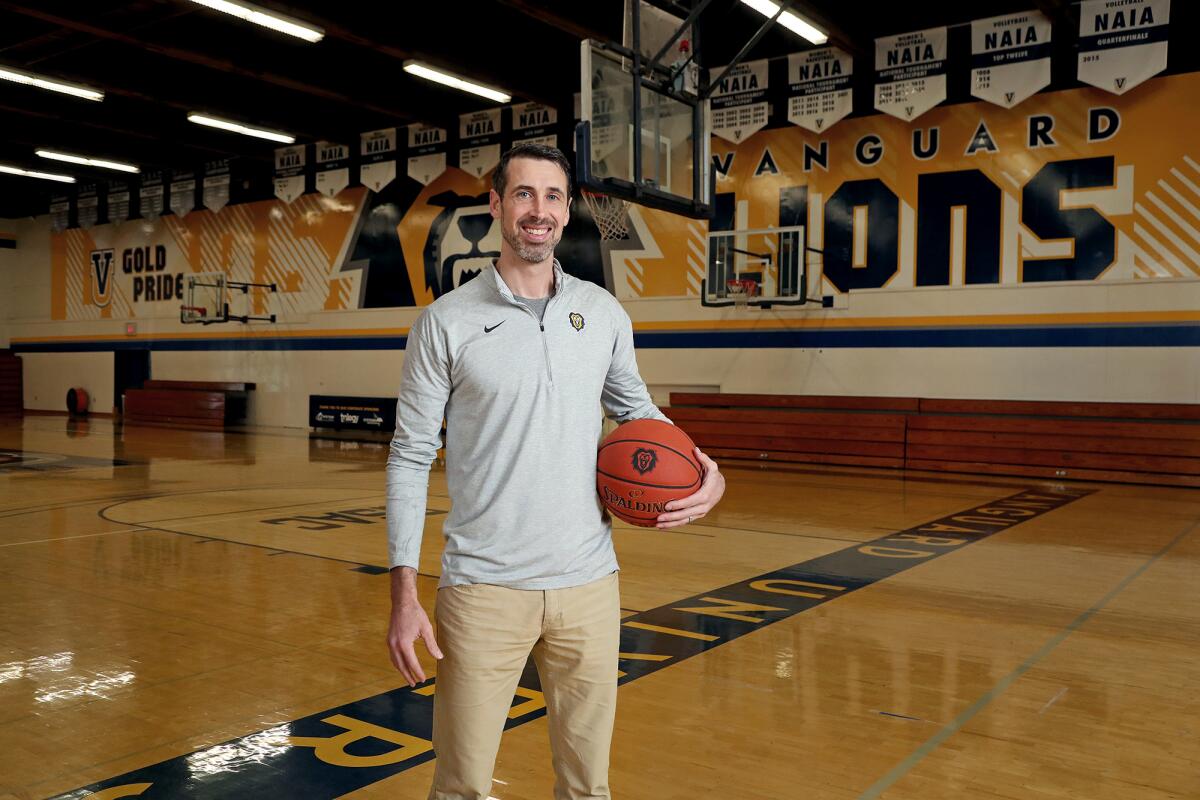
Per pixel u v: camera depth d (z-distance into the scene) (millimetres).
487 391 1757
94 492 8523
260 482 9344
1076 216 10430
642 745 2789
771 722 2984
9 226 21578
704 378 12852
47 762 2643
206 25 11719
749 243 12266
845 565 5477
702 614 4352
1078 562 5566
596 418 1854
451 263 15219
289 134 15242
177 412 17859
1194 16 9727
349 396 16328
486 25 12188
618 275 13539
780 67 12094
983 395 10945
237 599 4598
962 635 4020
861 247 11719
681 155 9203
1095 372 10297
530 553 1748
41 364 21375
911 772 2605
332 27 10820
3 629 4043
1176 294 9859
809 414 11422
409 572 1730
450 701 1772
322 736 2836
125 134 16469
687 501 1824
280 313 17344
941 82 10867
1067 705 3158
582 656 1798
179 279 18812
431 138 14953
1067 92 10430
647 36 8711
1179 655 3748
